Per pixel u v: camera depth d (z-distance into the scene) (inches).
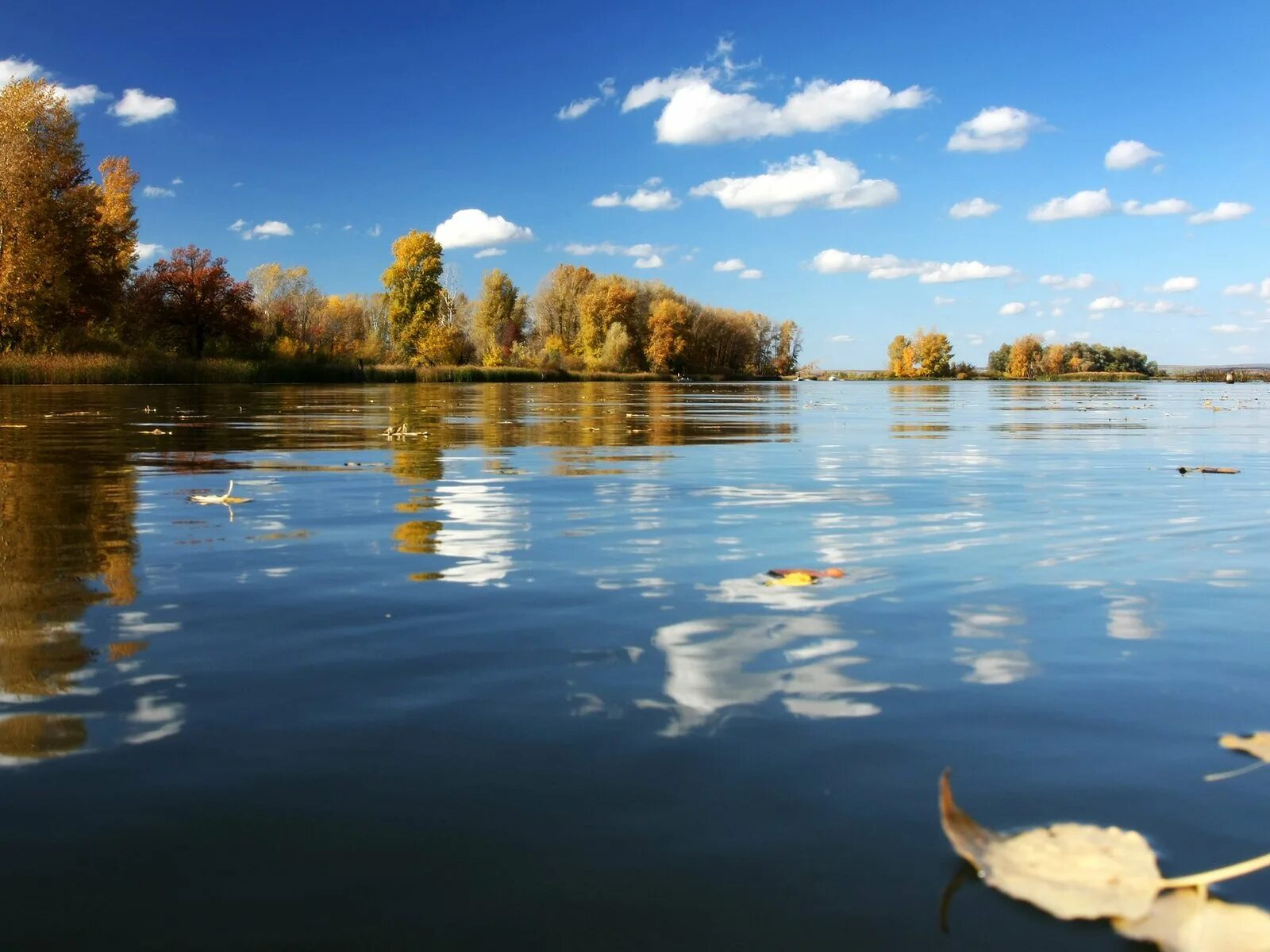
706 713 92.9
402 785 76.8
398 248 2662.4
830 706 95.0
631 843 68.0
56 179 1579.7
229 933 57.2
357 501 240.8
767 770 80.1
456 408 861.2
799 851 67.0
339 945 56.0
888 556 171.9
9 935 56.6
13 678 102.3
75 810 72.2
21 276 1505.9
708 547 180.5
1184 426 637.9
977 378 4682.6
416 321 2655.0
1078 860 64.2
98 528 198.7
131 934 57.0
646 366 3368.6
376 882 62.7
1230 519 216.8
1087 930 56.9
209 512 220.8
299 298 2432.3
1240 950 54.3
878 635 120.2
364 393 1304.1
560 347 3213.6
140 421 597.9
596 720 90.8
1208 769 80.8
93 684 100.3
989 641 118.0
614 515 220.2
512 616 128.7
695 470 327.3
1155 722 91.4
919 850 67.2
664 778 78.4
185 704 94.7
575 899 61.0
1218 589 146.5
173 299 2023.9
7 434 479.8
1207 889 61.1
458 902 60.6
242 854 66.2
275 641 116.0
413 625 123.6
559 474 307.6
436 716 91.7
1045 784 77.9
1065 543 185.3
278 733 87.4
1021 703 96.5
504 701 96.0
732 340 4023.1
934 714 93.2
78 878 63.0
